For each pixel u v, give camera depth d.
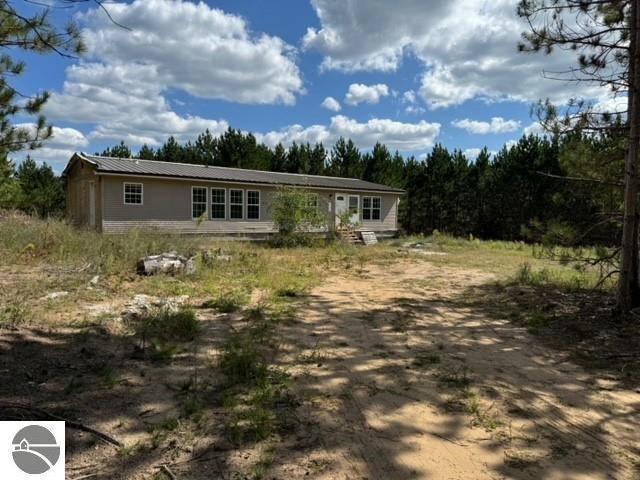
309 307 6.27
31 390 3.08
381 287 8.28
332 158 32.12
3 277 6.55
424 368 4.03
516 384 3.71
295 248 15.84
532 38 6.15
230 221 18.03
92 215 15.91
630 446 2.76
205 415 2.94
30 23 3.74
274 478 2.32
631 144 5.48
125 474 2.30
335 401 3.27
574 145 6.61
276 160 31.91
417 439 2.78
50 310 4.97
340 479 2.34
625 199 5.59
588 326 5.38
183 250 9.84
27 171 27.39
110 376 3.40
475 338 5.02
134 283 6.91
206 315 5.46
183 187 16.66
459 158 29.09
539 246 7.56
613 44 5.94
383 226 23.92
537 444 2.76
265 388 3.38
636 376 3.91
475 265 11.91
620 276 5.63
